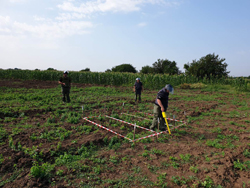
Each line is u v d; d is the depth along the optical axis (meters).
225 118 9.07
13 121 7.80
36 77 31.62
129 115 9.14
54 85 22.34
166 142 6.17
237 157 5.16
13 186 3.85
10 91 15.38
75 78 28.25
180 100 14.09
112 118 8.39
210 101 13.67
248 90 19.84
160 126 7.11
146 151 5.44
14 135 6.22
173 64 40.31
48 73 30.69
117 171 4.47
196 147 5.80
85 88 19.83
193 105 12.09
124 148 5.67
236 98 15.06
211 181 3.99
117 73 27.09
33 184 3.86
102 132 6.76
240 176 4.32
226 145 5.92
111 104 11.65
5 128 6.87
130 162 4.87
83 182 4.04
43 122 7.81
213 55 25.20
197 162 4.89
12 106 10.10
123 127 7.30
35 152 5.02
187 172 4.45
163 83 23.73
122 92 18.16
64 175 4.26
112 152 5.41
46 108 9.72
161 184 3.99
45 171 4.22
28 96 13.15
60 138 6.05
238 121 8.54
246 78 20.77
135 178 4.22
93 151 5.45
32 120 7.98
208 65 25.00
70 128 7.16
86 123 7.76
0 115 8.39
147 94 17.17
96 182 4.05
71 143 5.73
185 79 24.98
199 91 19.97
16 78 32.84
